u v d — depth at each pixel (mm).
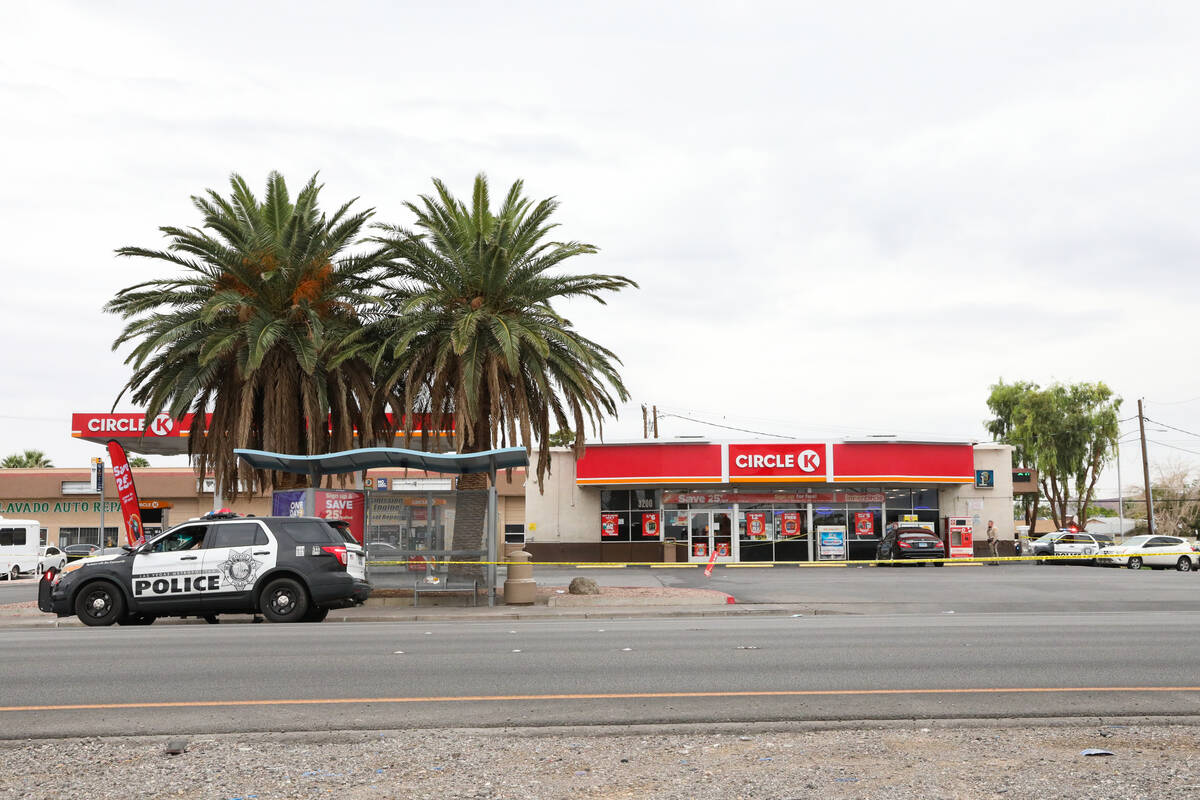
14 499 58312
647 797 6074
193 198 27453
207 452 28641
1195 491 80188
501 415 27328
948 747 7344
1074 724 8188
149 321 26891
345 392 28000
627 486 47000
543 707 9078
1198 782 6219
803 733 7961
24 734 8180
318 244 27484
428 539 23328
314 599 19016
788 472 45406
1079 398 67188
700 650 12773
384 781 6531
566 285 27188
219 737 7977
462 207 27578
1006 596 24844
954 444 46219
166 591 19062
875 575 35438
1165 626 15898
